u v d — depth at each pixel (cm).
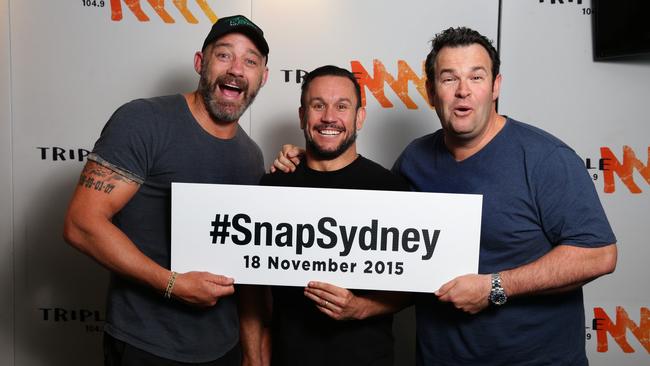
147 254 122
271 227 116
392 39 182
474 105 113
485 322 117
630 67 178
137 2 180
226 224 116
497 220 116
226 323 130
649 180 180
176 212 116
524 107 180
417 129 184
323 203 116
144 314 120
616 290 182
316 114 123
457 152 121
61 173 183
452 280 114
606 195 181
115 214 123
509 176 115
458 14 180
